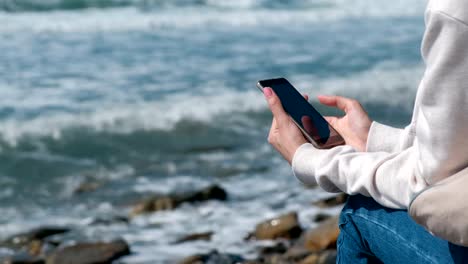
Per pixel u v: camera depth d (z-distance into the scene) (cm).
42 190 766
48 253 570
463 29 140
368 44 1755
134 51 1638
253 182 756
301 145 185
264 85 203
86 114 1052
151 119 1029
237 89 1234
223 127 1001
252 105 1107
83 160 870
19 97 1163
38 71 1386
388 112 1091
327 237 522
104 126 995
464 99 145
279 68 1437
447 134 148
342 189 173
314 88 1244
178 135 969
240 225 617
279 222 577
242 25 2103
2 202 725
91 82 1293
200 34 1919
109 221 641
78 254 547
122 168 838
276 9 2419
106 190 753
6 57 1525
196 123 1014
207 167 826
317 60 1528
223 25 2095
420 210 152
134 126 997
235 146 916
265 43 1766
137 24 2058
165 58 1548
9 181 793
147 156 882
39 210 700
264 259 526
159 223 633
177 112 1063
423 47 149
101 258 541
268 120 1041
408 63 1492
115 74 1369
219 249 559
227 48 1686
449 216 148
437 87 147
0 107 1090
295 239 564
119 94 1196
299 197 693
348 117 219
